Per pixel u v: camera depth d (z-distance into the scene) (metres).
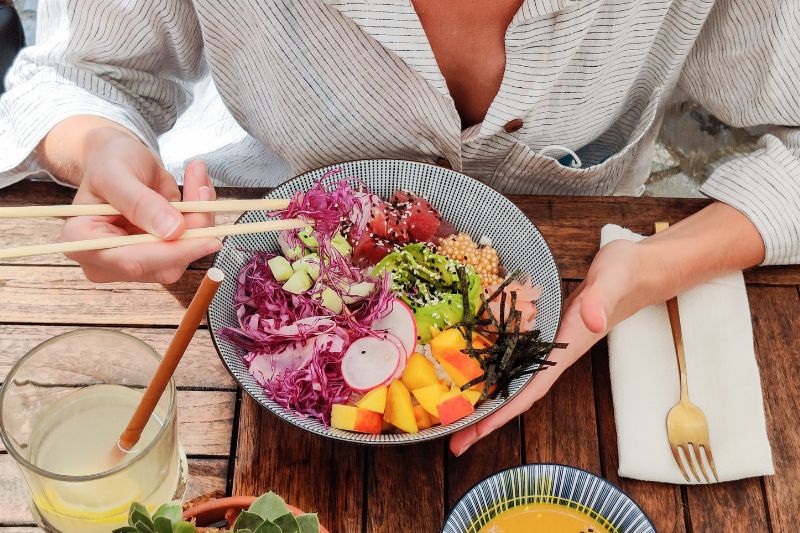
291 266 1.09
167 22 1.28
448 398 0.97
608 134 1.55
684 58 1.37
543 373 1.06
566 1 1.07
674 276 1.14
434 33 1.18
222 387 1.09
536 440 1.08
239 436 1.05
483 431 1.02
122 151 1.03
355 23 1.12
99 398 0.89
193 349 1.11
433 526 1.01
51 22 1.29
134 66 1.34
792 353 1.17
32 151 1.18
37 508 0.89
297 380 1.01
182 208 0.97
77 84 1.26
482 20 1.15
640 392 1.10
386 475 1.04
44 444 0.87
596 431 1.09
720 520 1.04
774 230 1.19
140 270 0.94
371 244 1.11
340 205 1.07
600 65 1.24
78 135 1.14
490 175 1.38
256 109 1.34
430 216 1.13
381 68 1.19
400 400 0.99
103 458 0.85
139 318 1.14
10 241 1.18
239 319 1.07
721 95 1.41
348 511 1.02
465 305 1.05
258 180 1.60
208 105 1.63
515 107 1.20
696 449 1.07
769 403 1.13
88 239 0.95
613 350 1.14
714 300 1.18
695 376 1.12
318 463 1.04
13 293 1.14
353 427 0.96
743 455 1.06
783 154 1.25
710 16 1.35
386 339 1.03
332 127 1.29
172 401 0.82
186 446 1.05
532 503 0.97
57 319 1.13
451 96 1.29
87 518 0.83
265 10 1.15
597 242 1.25
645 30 1.25
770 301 1.21
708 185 1.27
